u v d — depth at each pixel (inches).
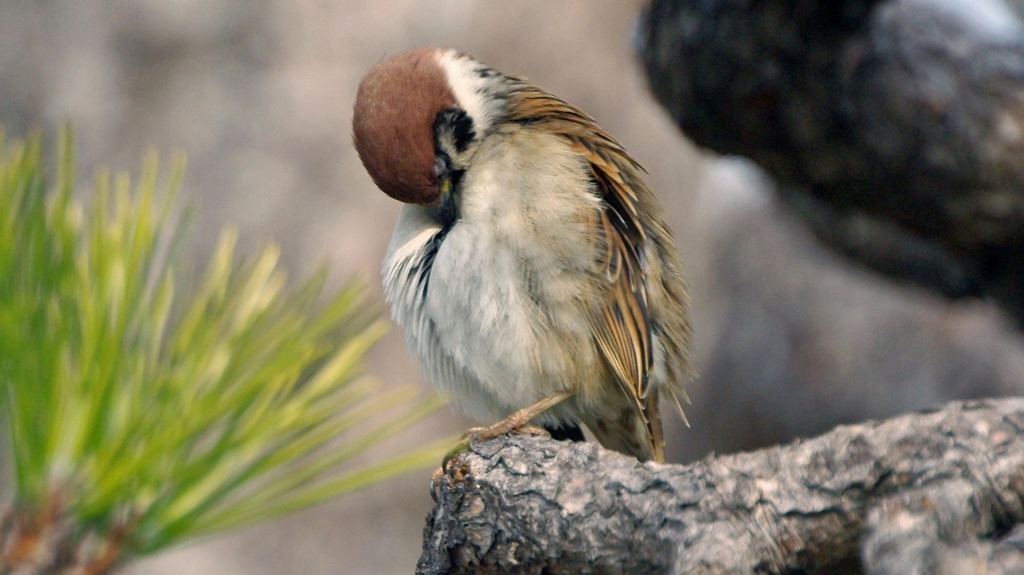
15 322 112.7
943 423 110.3
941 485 110.0
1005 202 117.6
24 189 113.3
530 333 114.7
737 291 167.6
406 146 114.9
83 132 124.3
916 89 117.2
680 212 154.9
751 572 110.4
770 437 161.0
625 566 111.3
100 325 112.8
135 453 112.7
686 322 116.1
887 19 117.5
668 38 117.7
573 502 111.5
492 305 114.7
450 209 115.0
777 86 117.3
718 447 164.4
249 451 113.0
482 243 114.7
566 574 111.6
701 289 168.9
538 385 114.9
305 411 113.2
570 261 114.7
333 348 113.8
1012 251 118.3
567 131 115.4
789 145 117.7
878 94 117.2
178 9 124.4
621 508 111.3
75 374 112.9
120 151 124.3
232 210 124.2
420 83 115.0
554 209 114.7
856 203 118.3
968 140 117.3
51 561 112.6
